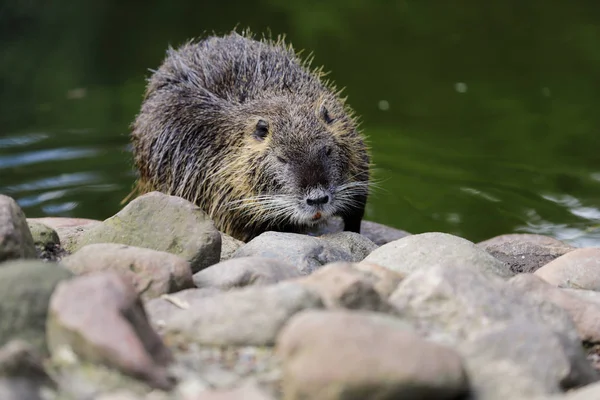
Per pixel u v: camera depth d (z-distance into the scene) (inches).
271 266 293.1
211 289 278.1
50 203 610.9
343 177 458.9
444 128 769.6
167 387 209.2
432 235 332.2
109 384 206.8
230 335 235.6
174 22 1107.3
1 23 1103.0
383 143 729.6
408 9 1190.9
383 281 271.7
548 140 735.7
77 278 238.1
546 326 245.1
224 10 1163.3
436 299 251.1
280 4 1198.3
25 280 231.0
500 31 1080.8
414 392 199.5
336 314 213.0
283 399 211.5
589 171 665.6
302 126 446.6
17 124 767.7
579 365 238.4
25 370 202.4
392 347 203.3
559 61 961.5
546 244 457.4
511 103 833.5
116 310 217.5
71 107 818.8
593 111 806.5
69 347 214.4
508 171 669.3
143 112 523.2
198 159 481.1
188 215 338.6
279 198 444.8
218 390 203.9
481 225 574.6
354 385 198.4
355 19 1138.7
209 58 505.7
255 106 463.8
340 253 358.9
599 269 323.0
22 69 944.3
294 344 208.5
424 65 955.3
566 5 1189.7
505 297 254.5
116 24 1108.5
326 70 932.6
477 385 219.9
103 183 650.8
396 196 624.7
